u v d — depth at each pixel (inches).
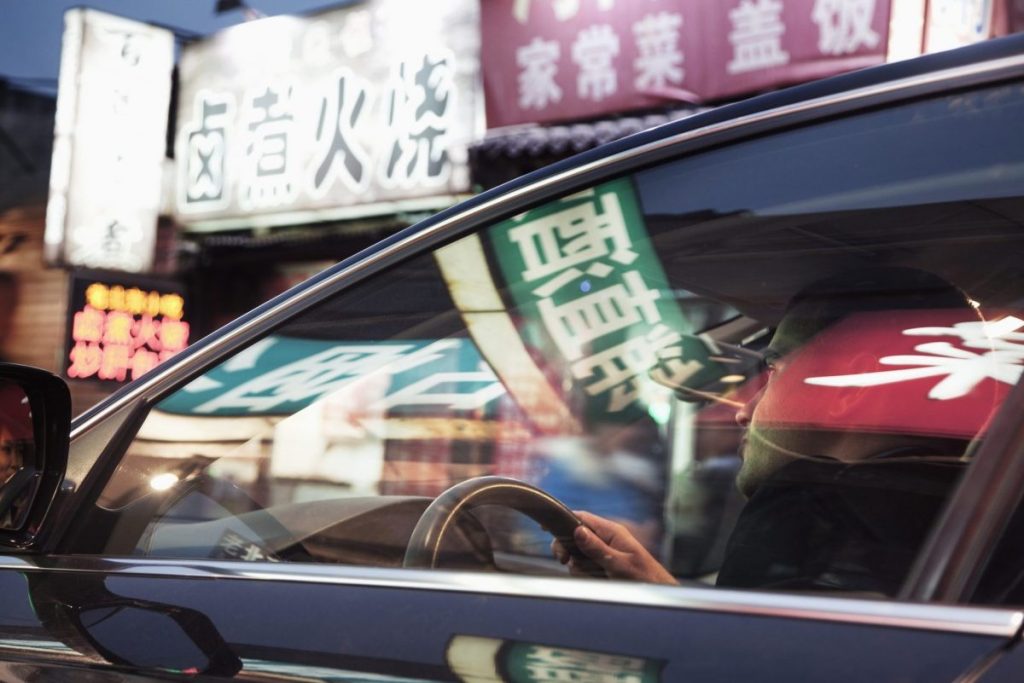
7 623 38.8
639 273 42.0
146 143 353.7
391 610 33.1
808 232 38.3
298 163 323.9
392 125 302.8
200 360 44.9
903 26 209.9
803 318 39.5
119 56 347.9
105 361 356.2
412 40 299.0
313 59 320.8
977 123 34.8
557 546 40.8
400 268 43.9
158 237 358.9
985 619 26.3
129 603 37.5
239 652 33.5
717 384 43.1
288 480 44.3
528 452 44.6
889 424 34.9
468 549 40.9
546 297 43.3
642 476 42.3
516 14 265.7
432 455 45.1
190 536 42.7
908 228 37.1
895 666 25.8
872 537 32.1
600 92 253.9
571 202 41.6
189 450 44.3
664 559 39.6
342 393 44.5
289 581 35.9
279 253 349.7
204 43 347.6
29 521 41.4
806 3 222.2
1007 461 29.2
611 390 44.1
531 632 30.4
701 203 39.6
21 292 382.0
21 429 42.3
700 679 27.2
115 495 42.8
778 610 28.4
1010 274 36.6
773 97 38.7
